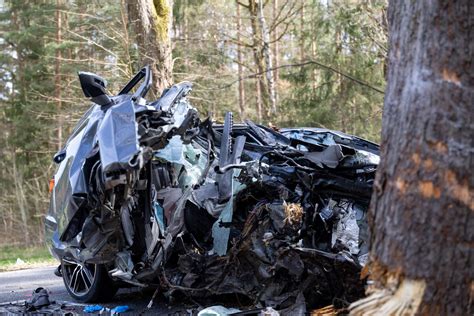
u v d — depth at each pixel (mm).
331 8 19016
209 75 19125
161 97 4898
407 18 2838
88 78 4969
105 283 5734
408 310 2666
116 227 4871
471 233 2639
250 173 4633
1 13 27141
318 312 4344
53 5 23875
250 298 4785
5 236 26516
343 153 4941
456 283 2635
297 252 4340
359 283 4297
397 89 2840
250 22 23578
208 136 5520
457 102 2682
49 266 10555
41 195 25438
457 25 2709
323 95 19891
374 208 2885
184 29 22516
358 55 19078
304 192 4719
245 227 4602
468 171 2650
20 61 26844
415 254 2672
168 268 5086
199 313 4508
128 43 16203
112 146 4227
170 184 5172
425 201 2664
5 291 7227
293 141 5707
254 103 27891
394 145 2799
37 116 24266
